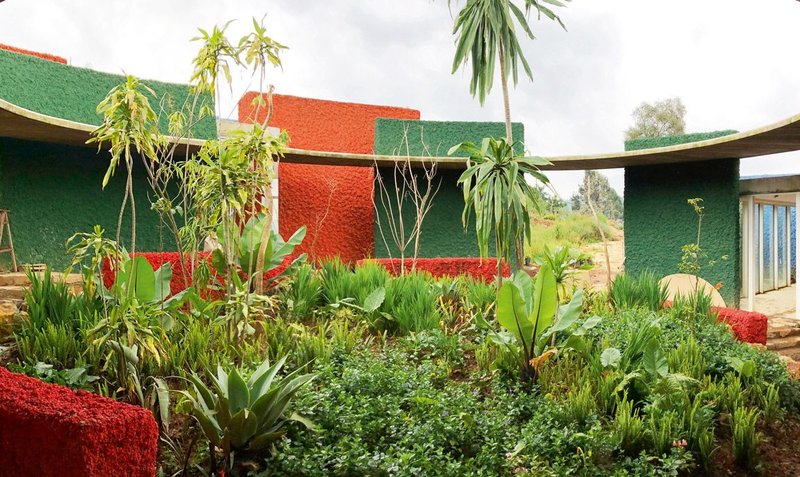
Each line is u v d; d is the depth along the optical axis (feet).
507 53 22.48
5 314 17.94
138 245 33.68
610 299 28.04
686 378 17.39
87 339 15.14
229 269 19.34
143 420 10.43
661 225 39.32
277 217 40.86
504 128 42.42
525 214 20.15
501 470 13.96
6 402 10.50
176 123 22.70
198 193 19.07
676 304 26.27
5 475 10.35
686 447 15.90
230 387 13.12
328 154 35.63
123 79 32.78
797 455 17.28
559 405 16.93
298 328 19.31
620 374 18.07
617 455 15.33
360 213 44.47
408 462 12.75
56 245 30.55
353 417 14.53
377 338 22.21
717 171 36.83
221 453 13.38
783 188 34.76
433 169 38.17
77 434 9.39
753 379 19.93
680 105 90.74
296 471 12.41
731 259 36.01
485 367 19.90
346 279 24.45
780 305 37.55
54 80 29.96
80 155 31.86
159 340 15.72
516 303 18.03
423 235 42.42
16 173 28.94
